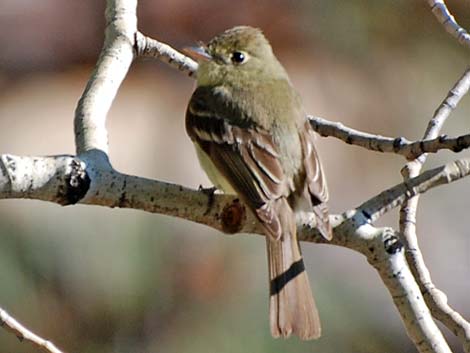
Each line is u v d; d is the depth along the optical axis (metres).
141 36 9.05
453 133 14.22
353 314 12.55
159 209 7.45
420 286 7.95
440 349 7.76
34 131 13.81
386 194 7.93
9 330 7.41
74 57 14.77
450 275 13.66
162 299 12.09
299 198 8.59
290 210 8.28
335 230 7.80
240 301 12.25
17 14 14.81
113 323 12.14
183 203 7.53
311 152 9.02
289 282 7.92
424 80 14.84
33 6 14.91
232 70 9.80
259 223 8.09
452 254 13.72
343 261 12.76
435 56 14.95
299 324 7.82
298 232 8.15
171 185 7.47
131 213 12.02
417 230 13.77
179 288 12.17
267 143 9.02
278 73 9.95
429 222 13.82
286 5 15.16
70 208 11.98
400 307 7.82
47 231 11.91
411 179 7.93
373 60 14.91
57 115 14.07
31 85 14.39
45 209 11.98
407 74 14.85
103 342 12.12
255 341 12.16
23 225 11.90
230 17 15.03
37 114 14.04
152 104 14.04
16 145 13.62
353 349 12.49
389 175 13.63
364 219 7.86
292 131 9.10
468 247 13.72
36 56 14.69
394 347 12.50
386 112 14.58
